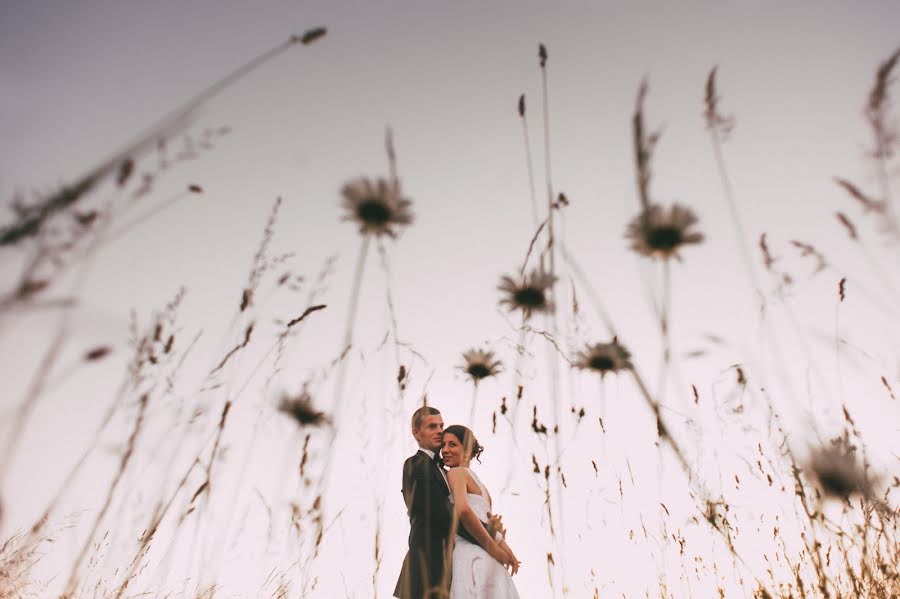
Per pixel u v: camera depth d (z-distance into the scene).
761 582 1.59
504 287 1.34
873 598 1.16
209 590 1.15
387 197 1.25
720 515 1.45
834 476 1.18
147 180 0.82
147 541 1.11
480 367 1.40
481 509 2.58
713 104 1.22
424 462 2.48
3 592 0.89
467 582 2.22
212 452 1.17
